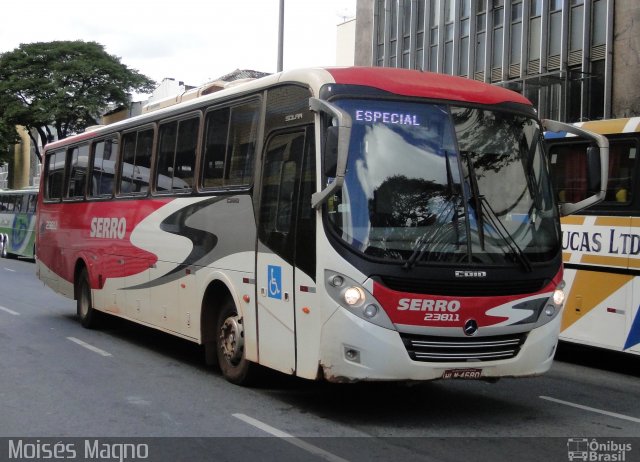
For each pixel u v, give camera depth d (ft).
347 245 21.39
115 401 25.21
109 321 42.96
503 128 24.13
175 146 33.14
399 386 28.45
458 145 23.11
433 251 21.72
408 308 21.25
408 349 21.38
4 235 117.60
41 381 28.17
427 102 23.27
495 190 23.24
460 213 22.39
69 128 149.79
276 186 24.90
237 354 27.25
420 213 22.06
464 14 95.96
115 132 39.99
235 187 27.55
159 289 33.47
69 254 45.44
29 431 21.52
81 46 147.23
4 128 144.25
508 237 22.81
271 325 24.71
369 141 22.26
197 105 31.35
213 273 28.63
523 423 23.43
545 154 25.02
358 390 27.58
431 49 101.91
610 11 75.05
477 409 25.20
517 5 87.76
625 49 73.77
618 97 74.49
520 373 22.68
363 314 21.06
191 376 29.63
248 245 26.32
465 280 21.76
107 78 146.92
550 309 23.27
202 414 23.61
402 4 107.34
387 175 22.11
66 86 143.33
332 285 21.50
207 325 29.45
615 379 31.94
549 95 82.74
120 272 37.81
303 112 23.72
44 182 51.85
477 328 21.89
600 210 32.94
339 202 21.72
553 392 28.53
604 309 32.45
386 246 21.44
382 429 22.17
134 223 36.29
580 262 33.63
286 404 25.09
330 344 21.52
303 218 23.00
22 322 44.73
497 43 90.89
